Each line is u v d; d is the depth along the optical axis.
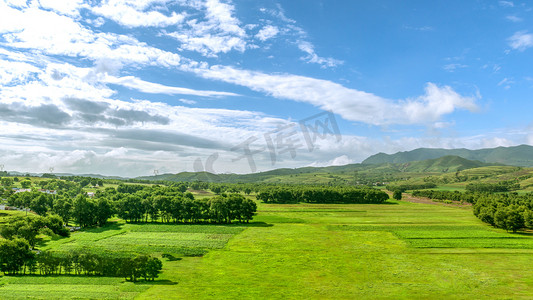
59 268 80.31
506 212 122.62
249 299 59.72
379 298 60.78
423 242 106.12
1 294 60.31
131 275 71.06
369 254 92.69
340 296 61.69
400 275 74.12
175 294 61.91
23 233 98.12
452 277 72.62
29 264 77.75
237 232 125.81
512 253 92.81
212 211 150.00
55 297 58.75
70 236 119.38
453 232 122.56
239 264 83.44
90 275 75.62
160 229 132.62
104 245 103.31
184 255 92.00
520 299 60.16
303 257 89.69
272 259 87.94
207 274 75.31
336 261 85.75
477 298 60.72
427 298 60.88
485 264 82.44
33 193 174.38
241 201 151.00
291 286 67.12
